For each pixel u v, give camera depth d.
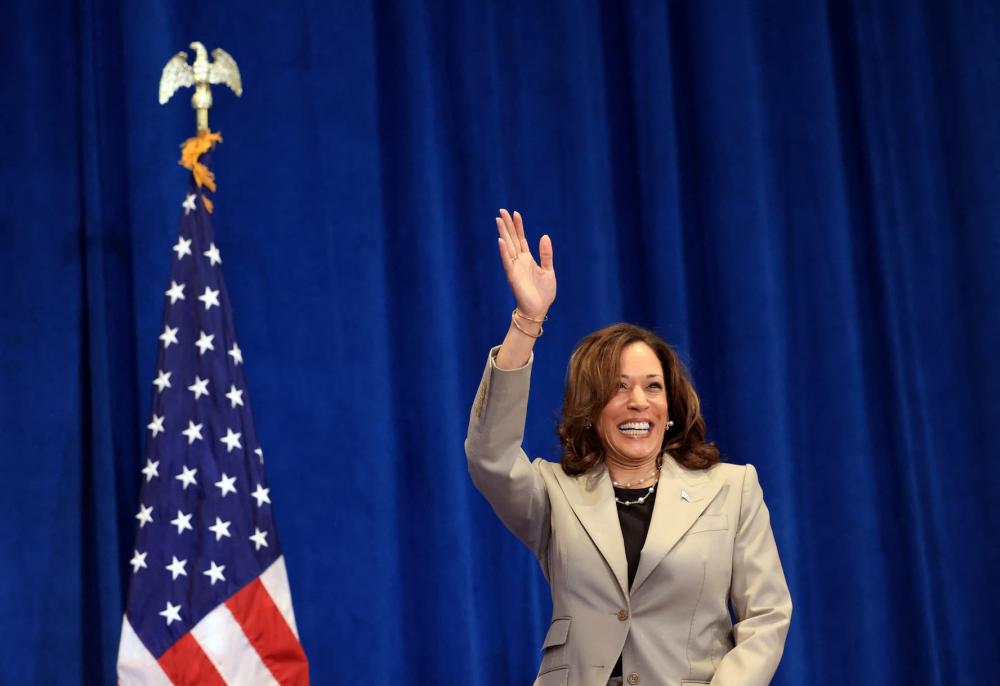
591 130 14.01
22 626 12.20
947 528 13.92
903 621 13.73
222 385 11.58
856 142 14.76
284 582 11.30
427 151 13.61
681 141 14.49
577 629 8.33
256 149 13.49
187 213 12.01
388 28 14.07
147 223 12.87
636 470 8.97
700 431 9.16
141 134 12.98
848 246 14.18
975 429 14.04
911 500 13.77
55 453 12.57
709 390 13.94
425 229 13.47
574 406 8.96
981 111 14.44
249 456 11.48
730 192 13.98
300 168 13.52
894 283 14.24
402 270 13.66
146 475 11.30
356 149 13.59
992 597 13.76
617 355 8.92
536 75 14.24
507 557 13.24
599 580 8.33
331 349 13.22
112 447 12.57
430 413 13.21
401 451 13.34
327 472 13.00
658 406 8.88
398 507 13.15
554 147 14.11
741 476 8.87
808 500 13.75
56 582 12.35
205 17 13.59
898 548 13.86
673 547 8.33
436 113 13.85
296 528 12.88
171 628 10.88
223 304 11.84
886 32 14.76
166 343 11.64
